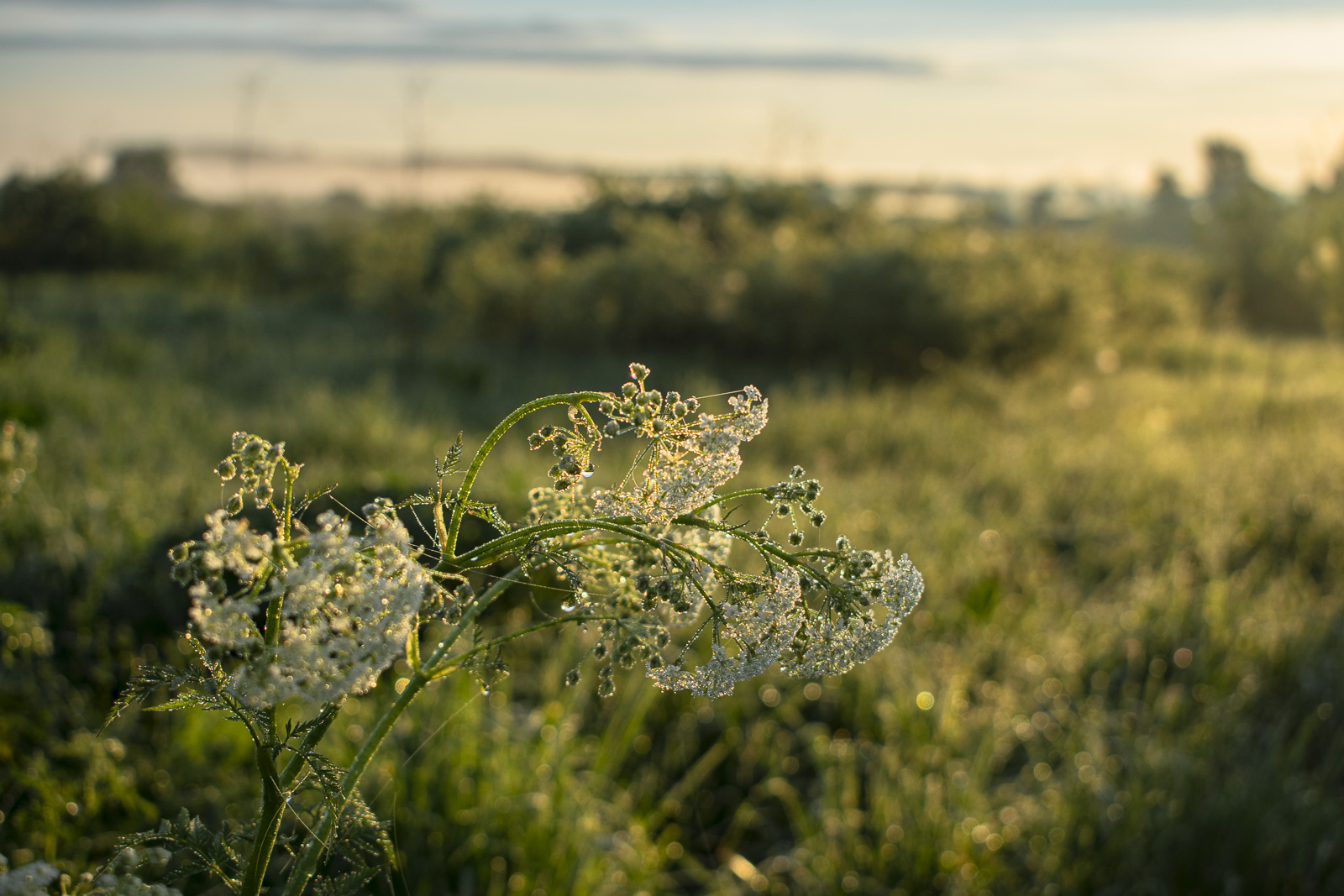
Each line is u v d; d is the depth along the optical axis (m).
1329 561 6.86
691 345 17.88
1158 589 6.00
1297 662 5.06
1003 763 4.40
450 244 26.30
